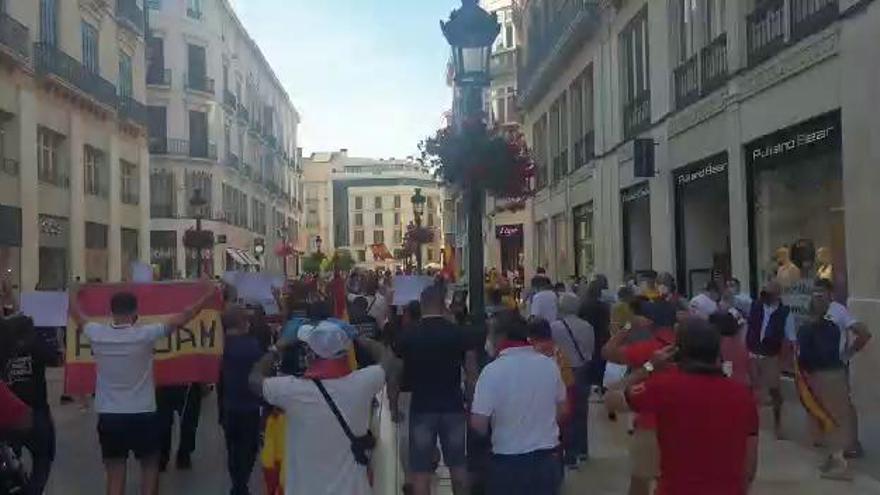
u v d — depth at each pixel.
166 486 10.41
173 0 57.69
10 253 28.88
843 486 9.63
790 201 16.53
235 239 65.88
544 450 6.07
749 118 17.59
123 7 39.88
